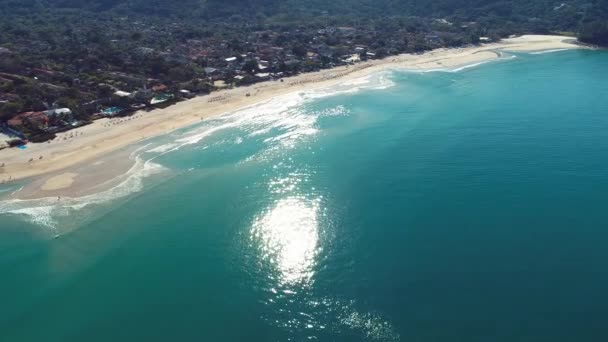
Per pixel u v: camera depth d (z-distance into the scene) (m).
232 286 50.72
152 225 61.81
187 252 56.41
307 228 60.41
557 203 62.94
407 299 47.28
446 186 68.75
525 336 41.97
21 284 51.38
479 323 43.69
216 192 69.81
